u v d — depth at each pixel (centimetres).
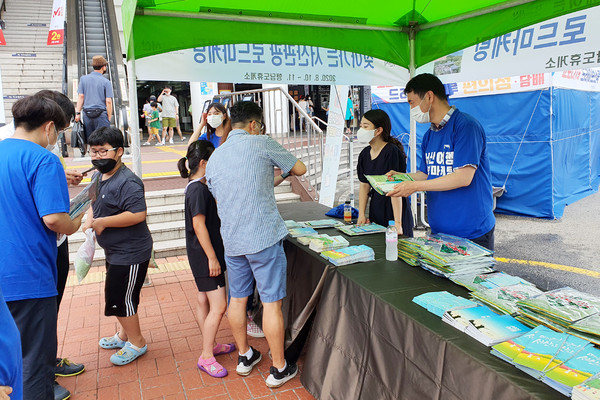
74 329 354
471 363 152
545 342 153
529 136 691
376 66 437
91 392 271
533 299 183
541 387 134
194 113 1320
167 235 559
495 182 745
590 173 877
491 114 726
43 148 201
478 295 198
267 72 391
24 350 200
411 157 527
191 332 347
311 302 267
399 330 190
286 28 383
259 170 246
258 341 335
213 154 258
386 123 339
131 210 265
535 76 662
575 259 516
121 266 274
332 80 418
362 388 211
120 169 274
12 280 192
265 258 250
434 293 203
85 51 1232
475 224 263
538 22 318
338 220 382
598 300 181
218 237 282
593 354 145
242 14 361
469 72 385
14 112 200
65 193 201
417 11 394
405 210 367
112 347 323
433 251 241
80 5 1488
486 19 357
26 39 1537
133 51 340
